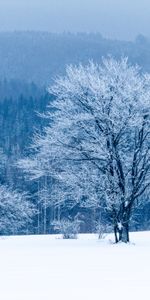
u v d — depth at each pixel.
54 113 33.00
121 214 32.53
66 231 39.47
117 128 31.81
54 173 33.00
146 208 62.94
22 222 55.94
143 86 33.47
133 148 32.97
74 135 32.47
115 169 32.19
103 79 33.00
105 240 35.38
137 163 32.47
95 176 32.12
